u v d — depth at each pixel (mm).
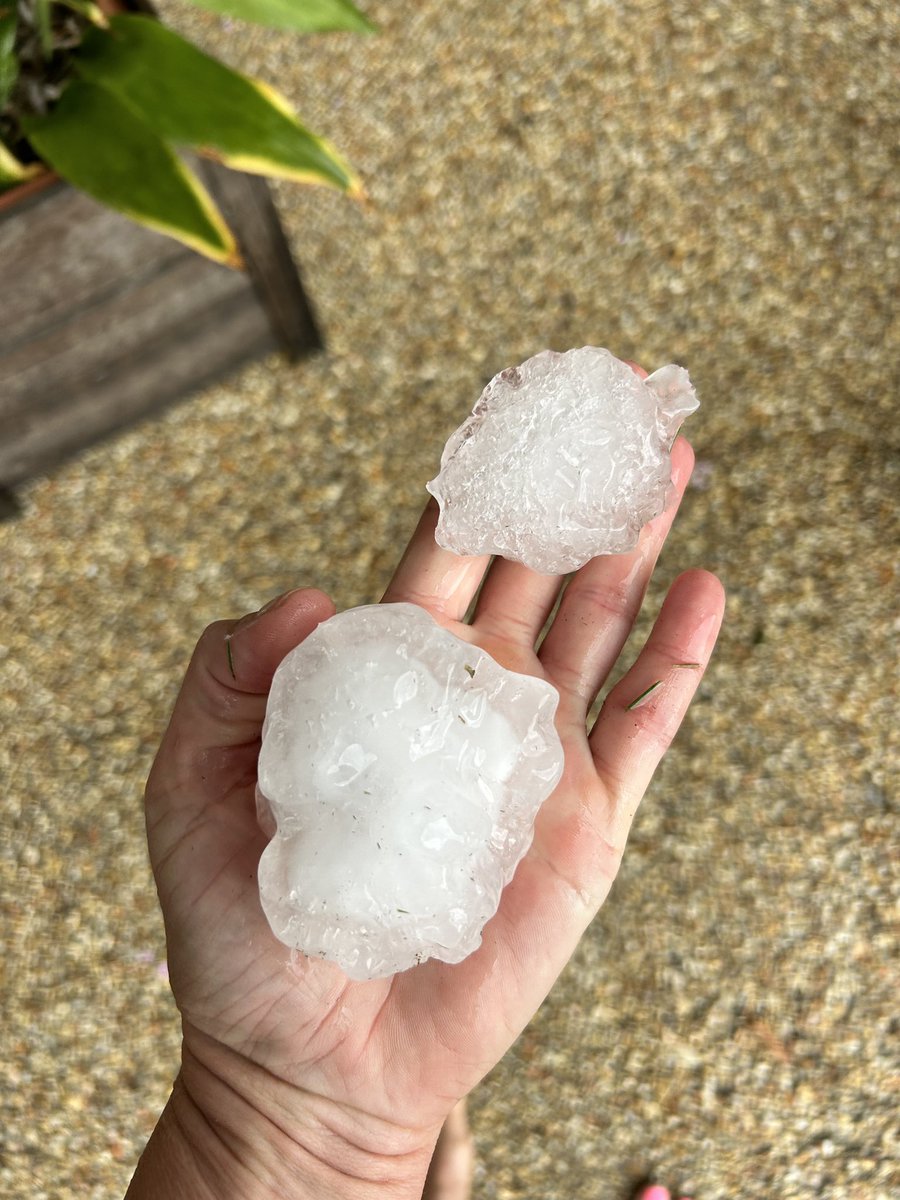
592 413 206
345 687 187
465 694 191
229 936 187
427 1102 193
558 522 207
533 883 196
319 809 183
